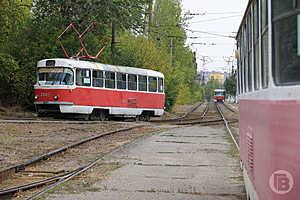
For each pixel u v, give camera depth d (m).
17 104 29.02
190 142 14.40
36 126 17.69
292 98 3.09
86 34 29.23
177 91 41.53
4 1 23.28
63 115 22.75
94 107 23.56
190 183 7.55
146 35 38.28
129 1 29.78
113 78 25.05
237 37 8.19
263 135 3.64
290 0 3.16
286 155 3.13
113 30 33.00
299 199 3.08
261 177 3.77
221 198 6.43
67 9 28.16
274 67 3.36
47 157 10.37
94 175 8.30
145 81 27.92
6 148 11.45
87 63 23.28
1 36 24.45
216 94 88.56
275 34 3.35
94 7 27.77
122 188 7.11
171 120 30.66
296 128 3.06
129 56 33.53
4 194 6.64
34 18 29.36
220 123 26.59
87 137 15.27
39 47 28.19
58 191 6.80
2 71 25.33
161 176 8.21
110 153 11.34
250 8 5.34
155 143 14.05
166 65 36.56
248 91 5.38
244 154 5.89
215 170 8.91
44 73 22.52
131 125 21.50
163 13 51.19
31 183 7.46
